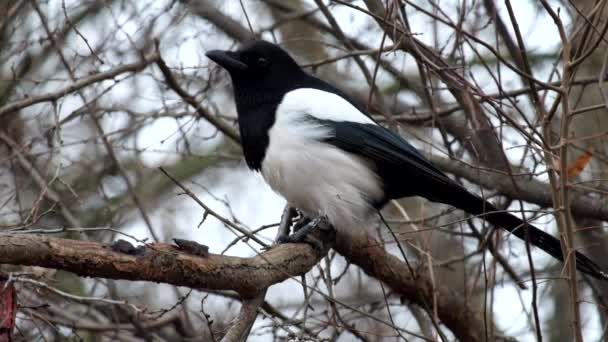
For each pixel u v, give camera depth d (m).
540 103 8.45
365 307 12.45
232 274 7.64
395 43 9.34
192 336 12.07
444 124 12.32
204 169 15.08
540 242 10.01
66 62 11.13
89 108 11.66
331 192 10.05
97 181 13.02
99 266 6.79
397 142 10.39
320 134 10.04
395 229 12.49
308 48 15.26
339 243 10.17
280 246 8.91
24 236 6.54
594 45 7.91
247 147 10.39
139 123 12.10
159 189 14.73
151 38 12.45
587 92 11.55
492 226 10.90
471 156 11.95
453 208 11.03
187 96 11.80
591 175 11.41
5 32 12.49
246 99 10.43
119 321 12.61
